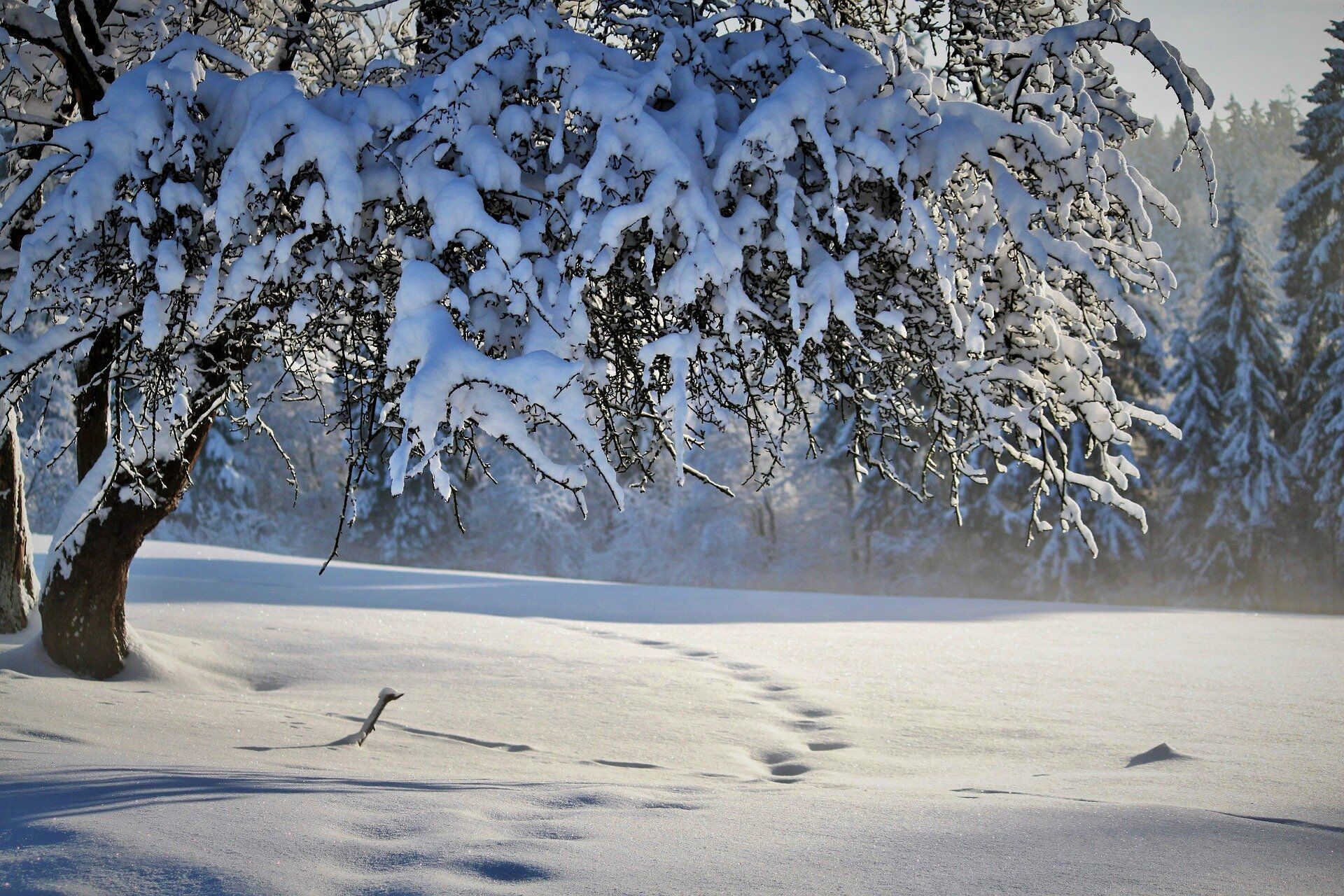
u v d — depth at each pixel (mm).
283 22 10227
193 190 6598
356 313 6875
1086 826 4824
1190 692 11562
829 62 7035
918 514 44875
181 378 8484
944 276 6238
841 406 8188
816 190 6582
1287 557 40688
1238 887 3893
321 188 6258
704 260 5914
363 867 3859
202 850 3920
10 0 9633
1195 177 95250
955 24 8133
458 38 7258
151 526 10414
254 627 14453
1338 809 5508
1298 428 41312
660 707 10539
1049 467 7617
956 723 9781
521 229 6293
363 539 49062
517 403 5773
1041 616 21234
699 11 7602
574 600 21234
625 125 6102
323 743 7598
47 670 9977
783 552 48031
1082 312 7586
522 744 8375
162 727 7691
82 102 9391
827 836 4551
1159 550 41969
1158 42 6379
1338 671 13336
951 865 4094
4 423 8586
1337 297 40906
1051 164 6648
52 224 6605
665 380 6973
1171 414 40656
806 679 12461
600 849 4188
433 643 14148
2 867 3688
